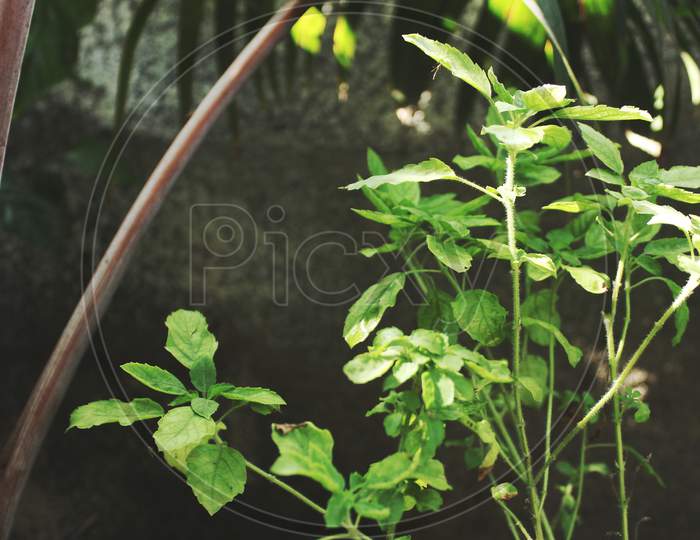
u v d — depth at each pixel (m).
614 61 1.12
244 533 2.20
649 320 2.29
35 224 2.46
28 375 2.65
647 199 0.76
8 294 2.66
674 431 2.21
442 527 2.18
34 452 0.80
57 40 1.74
